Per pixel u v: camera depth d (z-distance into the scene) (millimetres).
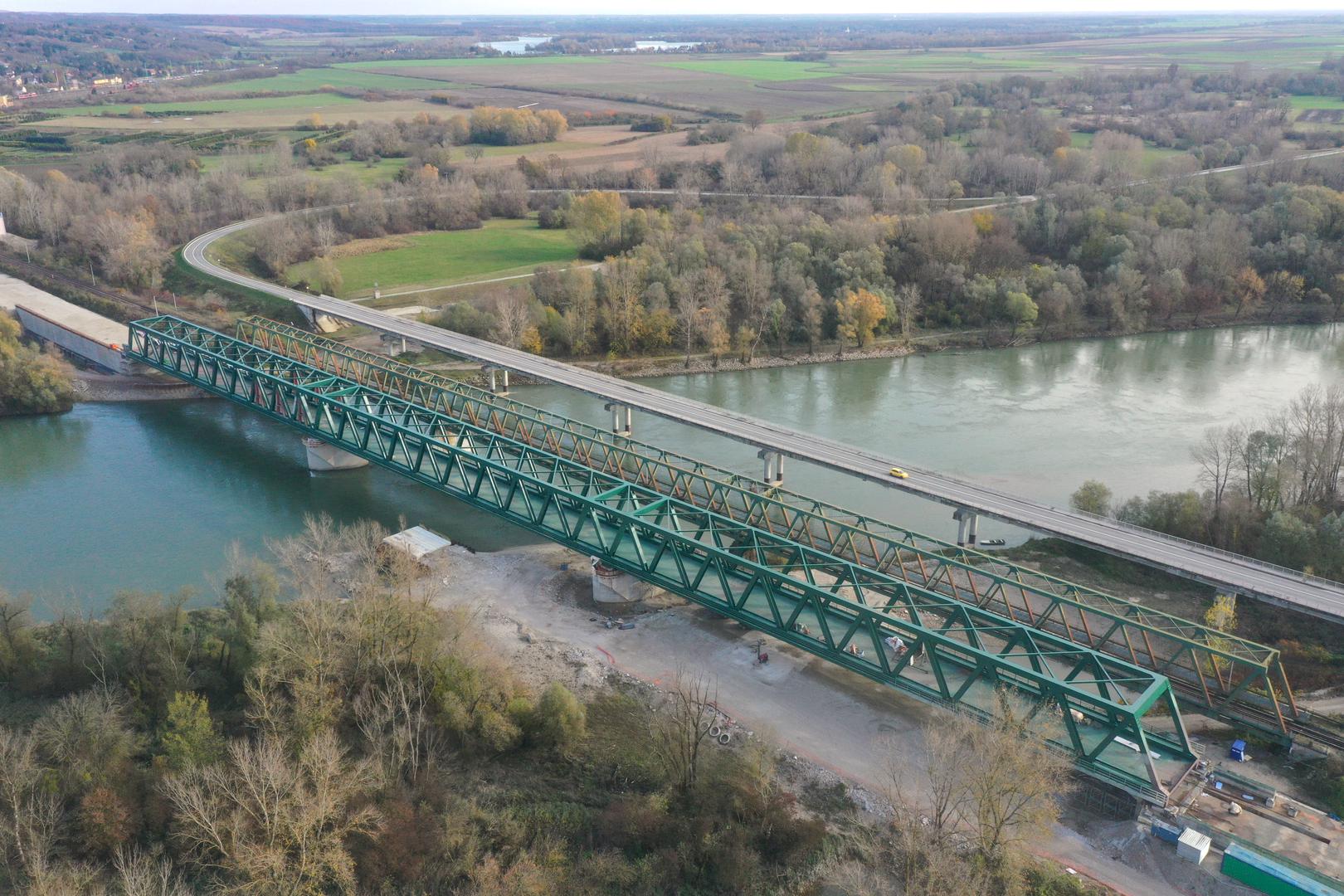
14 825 63938
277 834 63500
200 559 113438
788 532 112875
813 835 70250
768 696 87500
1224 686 86875
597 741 81375
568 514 113625
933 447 146625
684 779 74250
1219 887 66250
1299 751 80000
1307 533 108688
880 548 116625
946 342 195375
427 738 78562
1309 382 171500
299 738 74125
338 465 138750
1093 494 120438
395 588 95125
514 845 70062
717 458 143875
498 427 146250
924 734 79875
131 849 66938
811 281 198875
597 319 191875
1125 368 181000
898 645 91500
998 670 80938
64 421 157375
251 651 84688
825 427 154750
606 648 95125
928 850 64438
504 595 104875
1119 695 78688
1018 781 63625
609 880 67125
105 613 93188
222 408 164125
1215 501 119750
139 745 75938
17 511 125312
